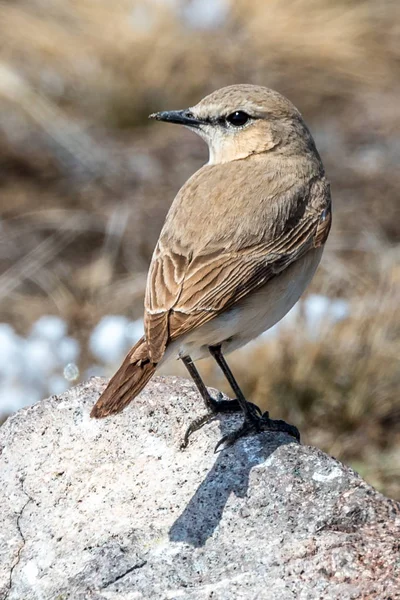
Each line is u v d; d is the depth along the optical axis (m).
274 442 9.01
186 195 9.68
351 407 15.45
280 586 7.73
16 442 9.50
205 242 9.20
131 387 8.02
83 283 18.69
